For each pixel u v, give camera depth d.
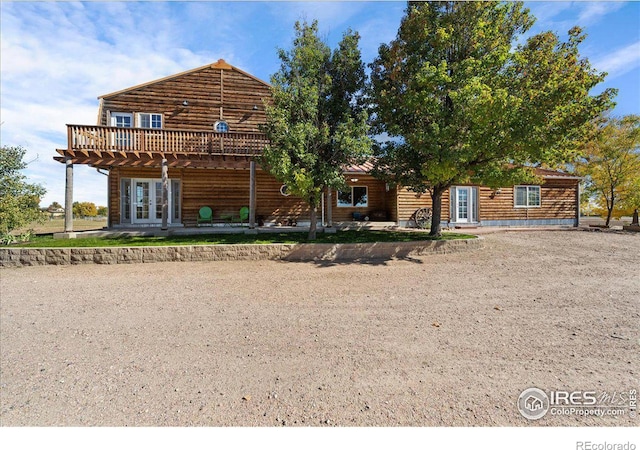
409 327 4.21
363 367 3.15
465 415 2.43
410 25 9.55
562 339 3.84
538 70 8.71
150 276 7.22
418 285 6.43
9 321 4.45
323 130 9.62
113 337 3.90
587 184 18.33
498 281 6.75
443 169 8.72
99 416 2.41
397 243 9.75
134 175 14.24
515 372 3.07
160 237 11.16
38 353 3.47
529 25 9.67
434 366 3.17
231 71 15.41
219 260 9.05
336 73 10.52
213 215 14.84
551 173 18.48
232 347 3.61
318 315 4.68
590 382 2.90
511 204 17.53
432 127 8.78
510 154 9.05
